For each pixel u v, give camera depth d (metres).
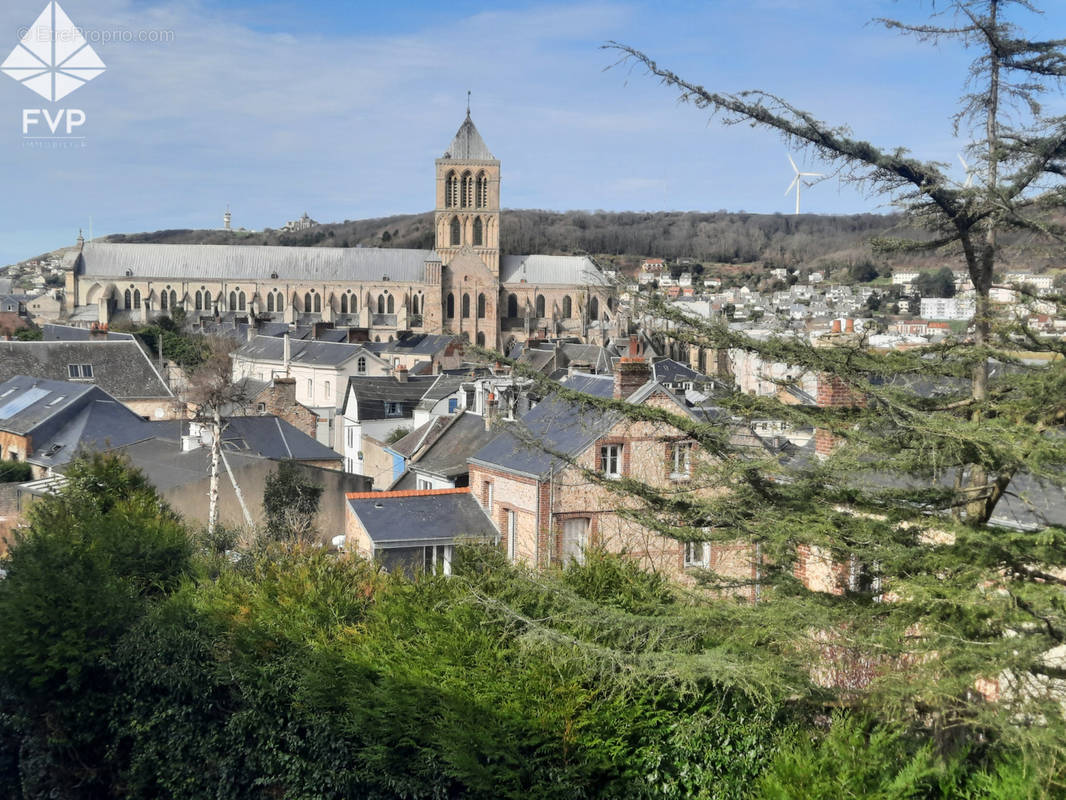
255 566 30.94
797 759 15.66
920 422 16.47
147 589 32.25
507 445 39.06
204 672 24.64
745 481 19.09
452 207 199.75
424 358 124.81
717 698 19.25
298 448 57.34
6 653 26.72
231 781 23.72
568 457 20.25
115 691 27.11
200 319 199.38
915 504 18.12
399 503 39.44
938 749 16.36
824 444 25.81
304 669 21.89
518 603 21.89
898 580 16.28
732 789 18.28
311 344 123.00
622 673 17.69
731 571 33.28
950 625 15.65
